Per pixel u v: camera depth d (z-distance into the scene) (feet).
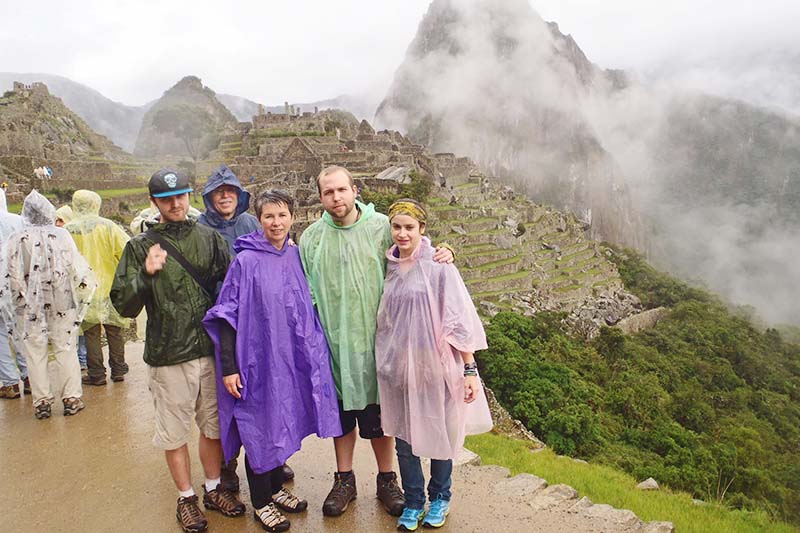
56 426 28.50
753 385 235.20
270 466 18.04
